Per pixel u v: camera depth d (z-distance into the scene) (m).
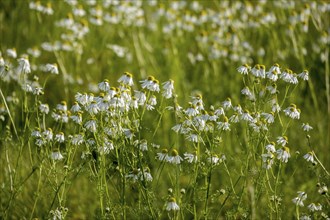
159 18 11.27
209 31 10.98
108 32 10.46
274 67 5.50
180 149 7.69
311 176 7.24
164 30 10.84
